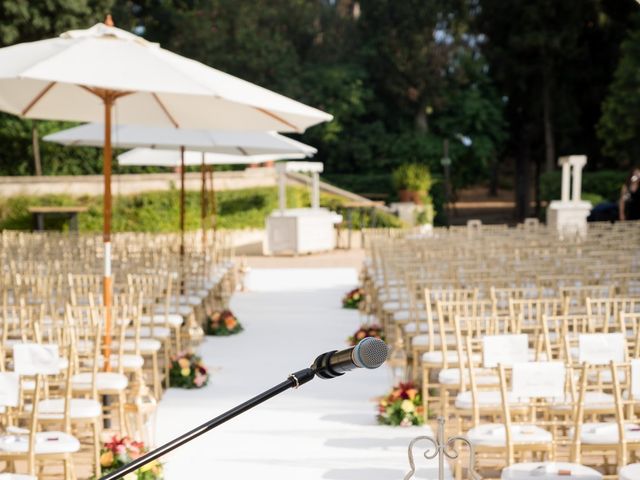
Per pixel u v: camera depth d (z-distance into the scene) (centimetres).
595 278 955
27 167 2944
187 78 732
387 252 1245
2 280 882
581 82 4250
